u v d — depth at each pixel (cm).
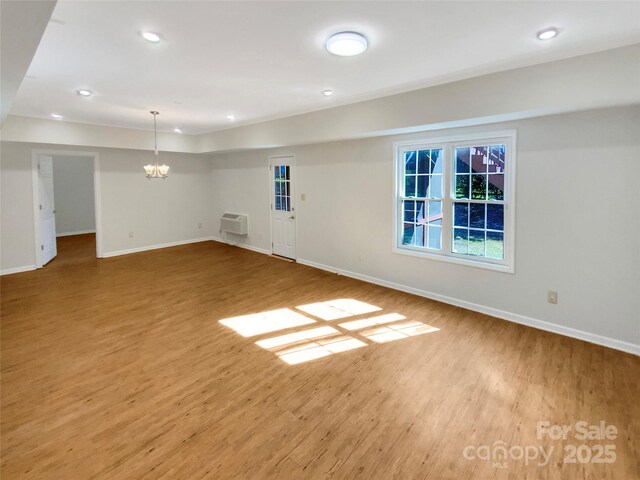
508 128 358
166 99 420
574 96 279
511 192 363
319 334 352
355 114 438
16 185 572
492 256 395
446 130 409
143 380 272
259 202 720
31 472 184
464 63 295
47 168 646
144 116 530
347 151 529
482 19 215
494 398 247
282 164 653
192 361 301
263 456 197
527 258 360
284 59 283
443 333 351
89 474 184
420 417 228
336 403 244
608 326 318
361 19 214
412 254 464
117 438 210
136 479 181
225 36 238
